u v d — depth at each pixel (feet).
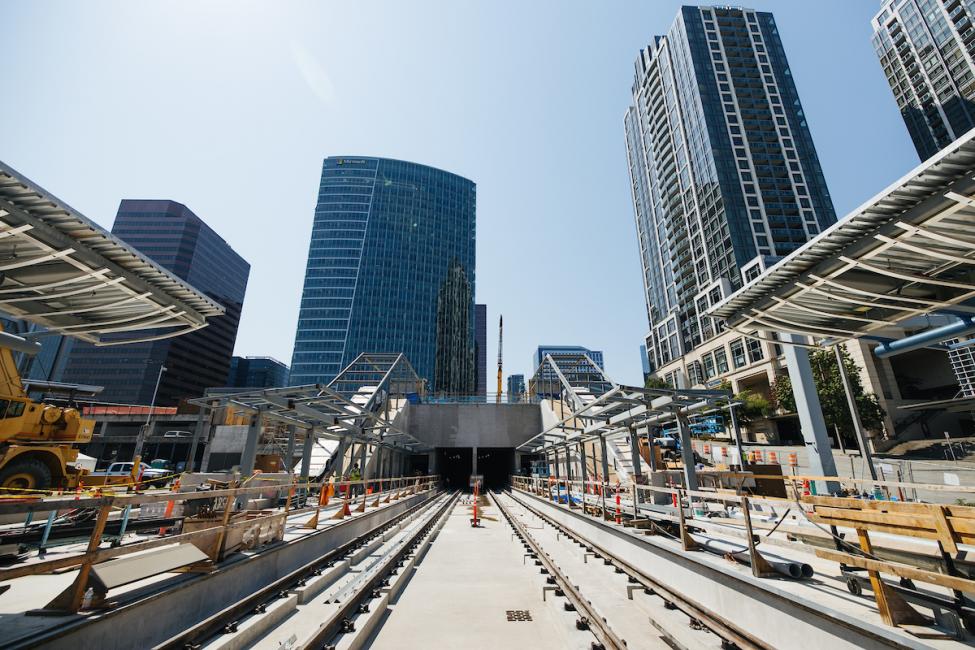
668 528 34.99
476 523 64.39
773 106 292.40
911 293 32.63
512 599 27.86
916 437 124.06
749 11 326.65
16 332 44.96
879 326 39.88
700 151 289.12
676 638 19.81
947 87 299.79
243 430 135.85
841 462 105.29
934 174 21.75
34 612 14.11
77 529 36.99
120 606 15.21
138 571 16.34
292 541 29.48
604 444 65.82
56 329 33.99
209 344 439.22
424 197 526.57
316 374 415.23
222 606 21.18
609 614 24.18
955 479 62.75
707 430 106.83
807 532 26.53
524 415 159.43
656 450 84.84
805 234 250.16
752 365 186.70
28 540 33.22
